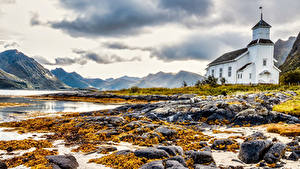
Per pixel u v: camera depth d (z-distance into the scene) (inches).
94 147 524.1
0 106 1764.3
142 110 1138.7
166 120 943.0
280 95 1245.1
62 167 356.2
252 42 2438.5
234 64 2456.9
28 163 380.8
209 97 1341.0
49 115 1233.4
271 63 2343.8
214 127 809.5
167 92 2452.0
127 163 370.6
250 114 848.3
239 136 606.9
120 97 2475.4
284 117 816.3
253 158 377.1
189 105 1058.1
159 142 580.7
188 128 796.0
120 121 824.9
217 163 378.9
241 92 1630.2
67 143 589.3
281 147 378.0
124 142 590.6
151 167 324.2
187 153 410.0
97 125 799.7
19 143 553.6
